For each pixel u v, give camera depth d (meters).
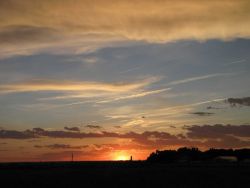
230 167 99.50
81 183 57.59
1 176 72.06
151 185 54.16
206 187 51.72
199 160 144.00
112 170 91.69
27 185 55.72
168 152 151.88
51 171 90.94
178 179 61.81
